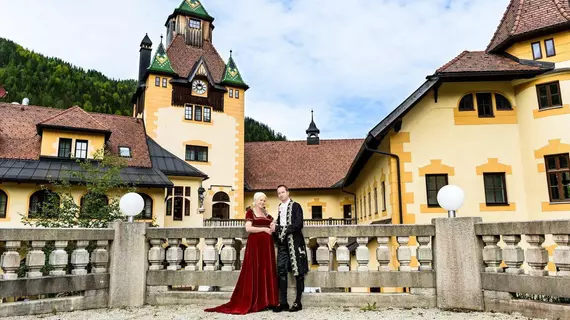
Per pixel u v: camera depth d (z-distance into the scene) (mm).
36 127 24781
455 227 6832
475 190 14422
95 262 7039
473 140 14766
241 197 32375
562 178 13672
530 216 14102
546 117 14070
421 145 14789
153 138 30141
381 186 17516
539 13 15211
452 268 6738
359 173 25219
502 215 14219
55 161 23344
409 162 14680
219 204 31656
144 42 36938
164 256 7566
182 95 31750
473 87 15062
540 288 5871
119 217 13516
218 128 32625
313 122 40969
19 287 6121
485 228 6641
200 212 27500
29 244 6684
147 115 30359
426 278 6883
